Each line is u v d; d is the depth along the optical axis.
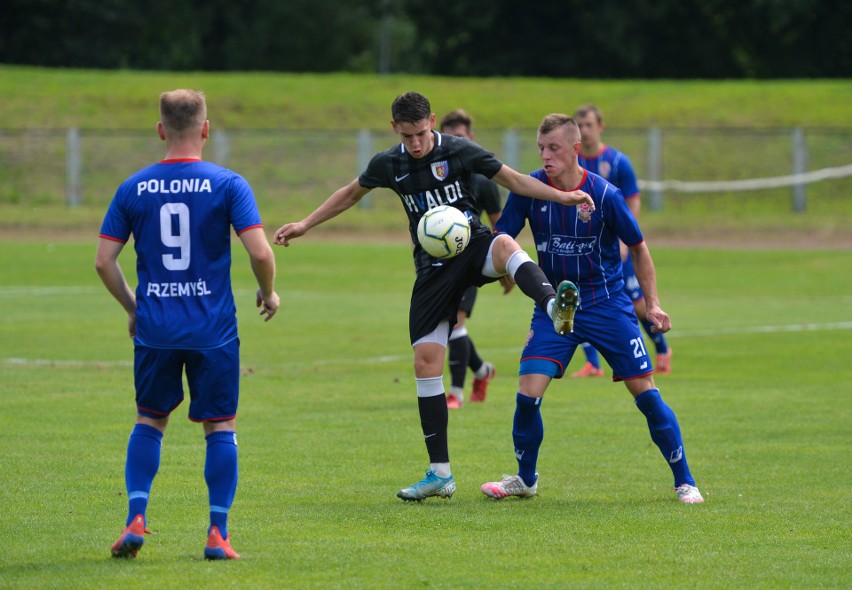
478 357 35.16
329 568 16.91
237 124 140.88
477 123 141.50
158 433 17.67
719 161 127.38
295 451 27.17
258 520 20.28
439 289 21.89
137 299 17.39
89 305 63.50
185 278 17.16
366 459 26.30
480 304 68.00
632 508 21.45
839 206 120.44
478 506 21.64
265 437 28.98
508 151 122.25
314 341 50.38
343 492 22.86
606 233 22.44
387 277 83.38
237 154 128.75
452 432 30.17
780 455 27.00
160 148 129.38
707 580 16.47
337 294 72.81
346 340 50.81
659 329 22.28
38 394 35.22
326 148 129.88
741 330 54.59
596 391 37.44
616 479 24.44
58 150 129.75
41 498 21.84
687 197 123.94
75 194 122.12
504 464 26.02
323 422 31.27
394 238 109.00
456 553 17.91
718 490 23.17
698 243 105.69
